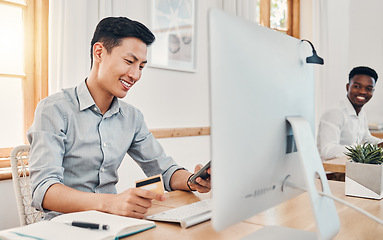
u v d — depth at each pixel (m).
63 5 2.11
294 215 1.07
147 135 1.66
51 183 1.18
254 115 0.70
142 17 2.71
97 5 2.35
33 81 2.21
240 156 0.66
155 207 1.18
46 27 2.20
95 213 1.00
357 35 4.25
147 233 0.90
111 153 1.50
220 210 0.63
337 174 2.38
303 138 0.78
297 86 0.86
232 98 0.65
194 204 1.15
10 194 1.97
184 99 3.08
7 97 2.12
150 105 2.78
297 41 0.88
